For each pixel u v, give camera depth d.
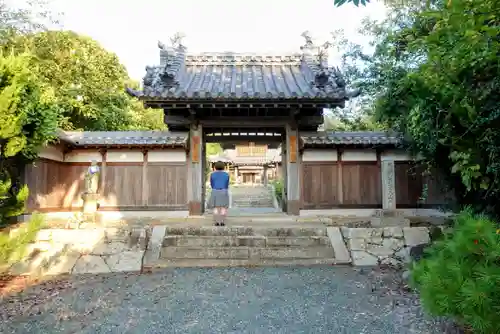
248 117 11.33
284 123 11.35
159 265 6.97
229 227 8.24
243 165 38.78
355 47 10.95
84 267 6.79
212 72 12.66
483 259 2.93
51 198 10.38
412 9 8.27
